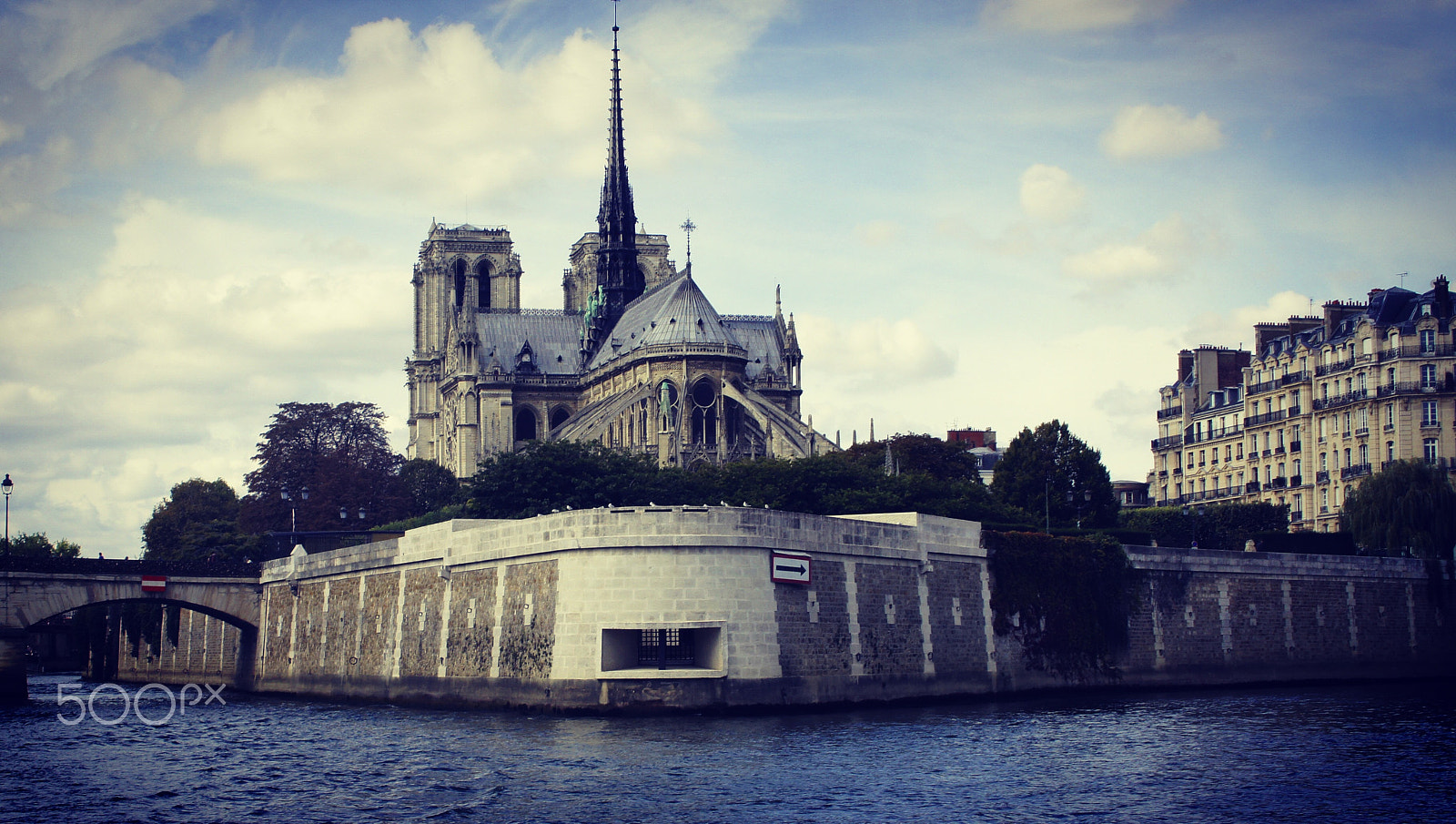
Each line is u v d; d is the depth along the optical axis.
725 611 89.62
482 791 69.56
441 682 103.81
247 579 140.50
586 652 89.75
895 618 100.06
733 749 78.69
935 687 102.00
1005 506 157.75
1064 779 72.56
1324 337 187.88
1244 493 199.62
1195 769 75.69
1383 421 175.75
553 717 89.88
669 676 89.00
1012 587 110.44
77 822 65.56
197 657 158.00
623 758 76.31
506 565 98.38
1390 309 180.62
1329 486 184.12
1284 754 80.56
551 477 159.12
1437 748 83.12
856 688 95.88
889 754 78.25
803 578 93.12
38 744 90.88
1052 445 176.25
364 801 68.69
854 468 163.50
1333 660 131.12
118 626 182.12
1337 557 133.62
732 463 178.88
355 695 117.38
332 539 183.75
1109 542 117.56
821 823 63.69
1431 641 138.88
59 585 131.50
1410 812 66.50
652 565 89.44
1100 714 97.25
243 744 88.31
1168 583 121.12
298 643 130.75
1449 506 146.50
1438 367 173.12
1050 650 111.94
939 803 67.31
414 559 110.44
